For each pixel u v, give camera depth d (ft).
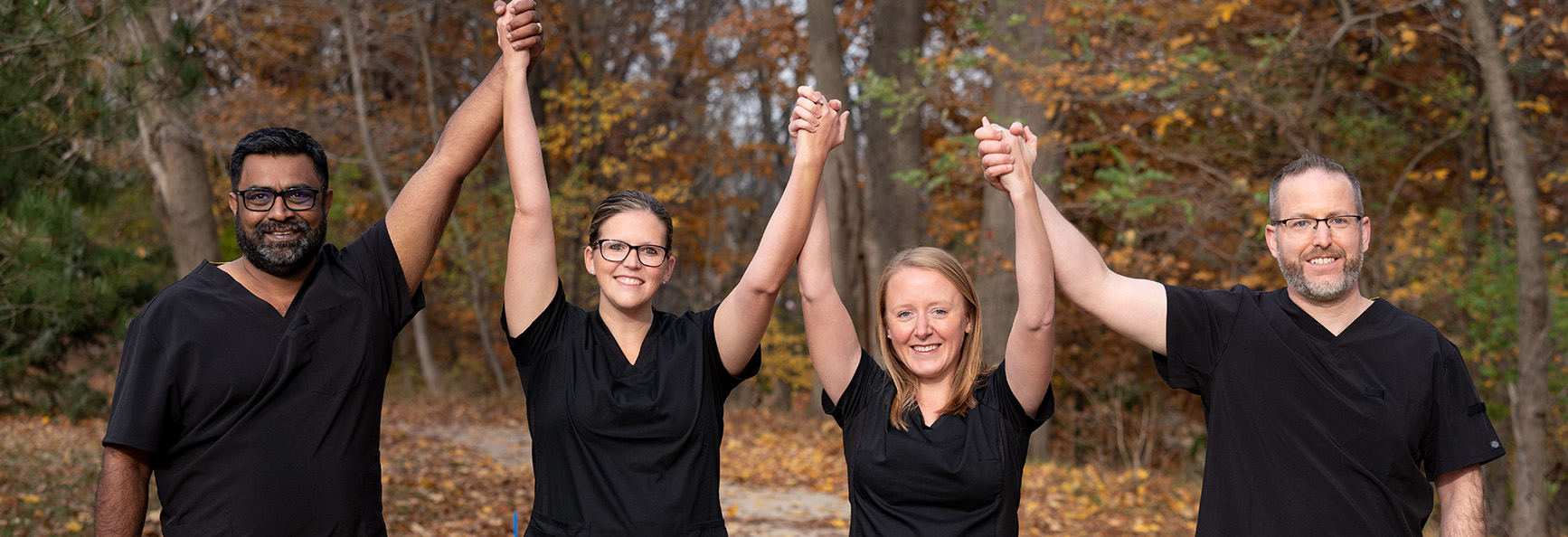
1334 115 30.27
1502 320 24.50
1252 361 7.91
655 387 8.27
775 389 62.18
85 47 16.63
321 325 7.73
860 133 59.67
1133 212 28.32
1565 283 25.26
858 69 54.29
